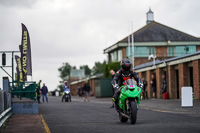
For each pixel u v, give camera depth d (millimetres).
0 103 13945
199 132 9961
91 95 81500
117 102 13523
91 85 88062
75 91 117812
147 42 68875
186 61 34906
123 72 12992
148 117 15352
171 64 38781
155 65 43250
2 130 11906
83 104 31547
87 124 13164
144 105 26047
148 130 10711
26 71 21844
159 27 72438
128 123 13102
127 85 12516
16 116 18203
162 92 39250
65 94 43406
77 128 11922
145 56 68812
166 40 69500
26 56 21906
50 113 19844
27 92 20781
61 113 19578
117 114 17891
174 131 10266
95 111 20516
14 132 11328
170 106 23531
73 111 21031
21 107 19828
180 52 69750
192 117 14641
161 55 69250
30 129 12023
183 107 21922
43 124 13336
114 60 67562
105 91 58375
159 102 30594
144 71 48844
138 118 15023
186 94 22016
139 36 70062
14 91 20766
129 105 12531
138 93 12406
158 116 15688
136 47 69062
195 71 33344
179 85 37094
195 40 69625
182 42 69250
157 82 43219
